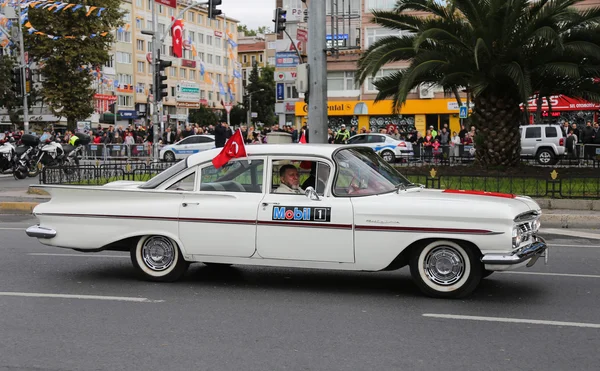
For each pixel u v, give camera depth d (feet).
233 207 25.14
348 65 164.76
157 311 22.44
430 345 18.54
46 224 27.25
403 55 63.62
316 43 56.18
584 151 90.33
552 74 60.59
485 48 56.13
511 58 58.49
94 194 26.84
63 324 20.88
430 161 73.26
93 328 20.40
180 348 18.37
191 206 25.66
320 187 24.67
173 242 26.37
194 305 23.24
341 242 24.06
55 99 165.07
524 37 57.11
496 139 62.95
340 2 169.89
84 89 168.96
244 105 309.01
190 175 26.30
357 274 28.81
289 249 24.59
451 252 23.59
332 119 167.94
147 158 113.29
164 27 290.15
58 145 85.51
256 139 99.19
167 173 26.81
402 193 24.68
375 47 64.34
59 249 35.47
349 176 24.71
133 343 18.86
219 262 25.55
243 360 17.33
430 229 23.24
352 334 19.65
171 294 24.93
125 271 29.37
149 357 17.62
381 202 23.81
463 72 60.90
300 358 17.47
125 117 250.98
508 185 53.62
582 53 57.82
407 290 25.52
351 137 109.29
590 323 20.79
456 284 23.63
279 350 18.15
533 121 145.07
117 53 259.39
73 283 26.91
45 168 60.85
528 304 23.20
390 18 64.54
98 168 63.82
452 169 63.31
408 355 17.67
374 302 23.59
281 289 25.82
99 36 164.66
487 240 22.72
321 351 18.04
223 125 79.00
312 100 56.54
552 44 57.72
